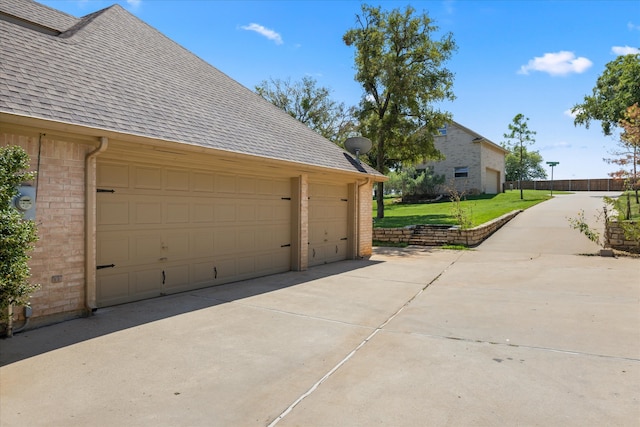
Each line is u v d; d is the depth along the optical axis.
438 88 22.34
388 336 5.05
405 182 33.72
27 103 4.84
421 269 10.51
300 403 3.26
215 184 8.11
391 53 21.92
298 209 10.13
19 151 3.91
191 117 7.62
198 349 4.49
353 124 31.92
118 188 6.37
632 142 13.68
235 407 3.17
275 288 7.96
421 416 3.05
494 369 3.99
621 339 4.90
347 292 7.66
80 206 5.57
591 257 11.99
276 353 4.41
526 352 4.48
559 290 7.83
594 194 33.00
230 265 8.48
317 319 5.80
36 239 3.95
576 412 3.12
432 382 3.68
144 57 9.02
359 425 2.91
